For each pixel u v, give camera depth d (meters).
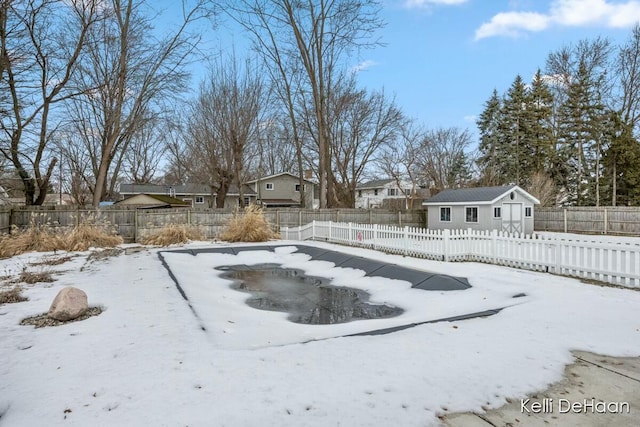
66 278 7.21
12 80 12.10
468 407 2.55
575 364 3.26
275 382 2.79
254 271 9.48
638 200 26.33
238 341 3.87
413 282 7.38
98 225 13.98
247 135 20.88
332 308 6.00
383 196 44.88
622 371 3.13
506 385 2.86
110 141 16.19
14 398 2.57
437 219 19.41
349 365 3.13
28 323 4.40
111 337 3.84
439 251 9.46
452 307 5.61
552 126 32.47
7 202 16.67
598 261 6.74
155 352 3.40
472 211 17.80
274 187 38.12
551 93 32.22
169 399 2.53
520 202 17.88
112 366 3.09
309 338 4.03
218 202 21.11
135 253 11.22
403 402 2.56
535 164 31.95
